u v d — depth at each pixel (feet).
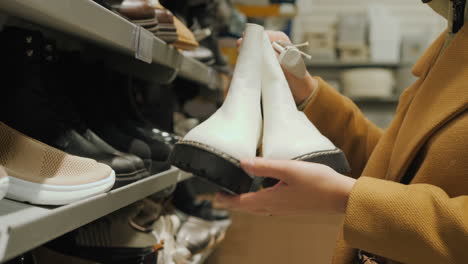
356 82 14.19
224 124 2.24
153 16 3.20
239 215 10.14
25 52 2.55
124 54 4.42
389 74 14.26
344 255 2.64
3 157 2.05
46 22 2.68
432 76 2.31
